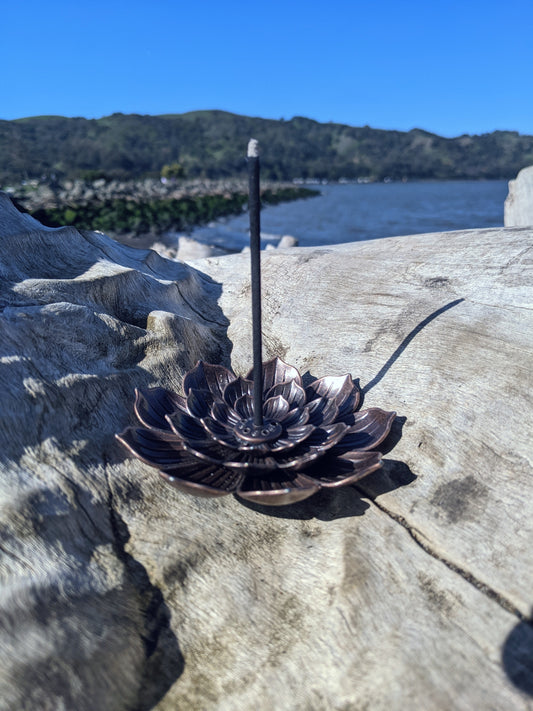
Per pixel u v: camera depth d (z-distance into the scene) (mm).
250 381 203
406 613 130
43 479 152
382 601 133
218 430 173
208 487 144
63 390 174
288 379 206
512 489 155
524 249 247
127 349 207
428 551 146
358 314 248
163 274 285
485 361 195
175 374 213
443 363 203
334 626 130
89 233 265
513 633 122
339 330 243
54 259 233
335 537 155
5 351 172
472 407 181
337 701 116
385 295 253
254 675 125
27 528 138
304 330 251
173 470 155
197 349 236
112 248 270
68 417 171
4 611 119
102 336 201
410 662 118
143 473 172
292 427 176
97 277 225
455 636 123
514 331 204
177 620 137
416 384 200
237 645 132
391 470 173
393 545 148
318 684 120
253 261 160
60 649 119
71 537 144
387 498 164
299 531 161
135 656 127
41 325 185
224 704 120
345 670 121
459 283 243
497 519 149
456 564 141
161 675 127
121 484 165
